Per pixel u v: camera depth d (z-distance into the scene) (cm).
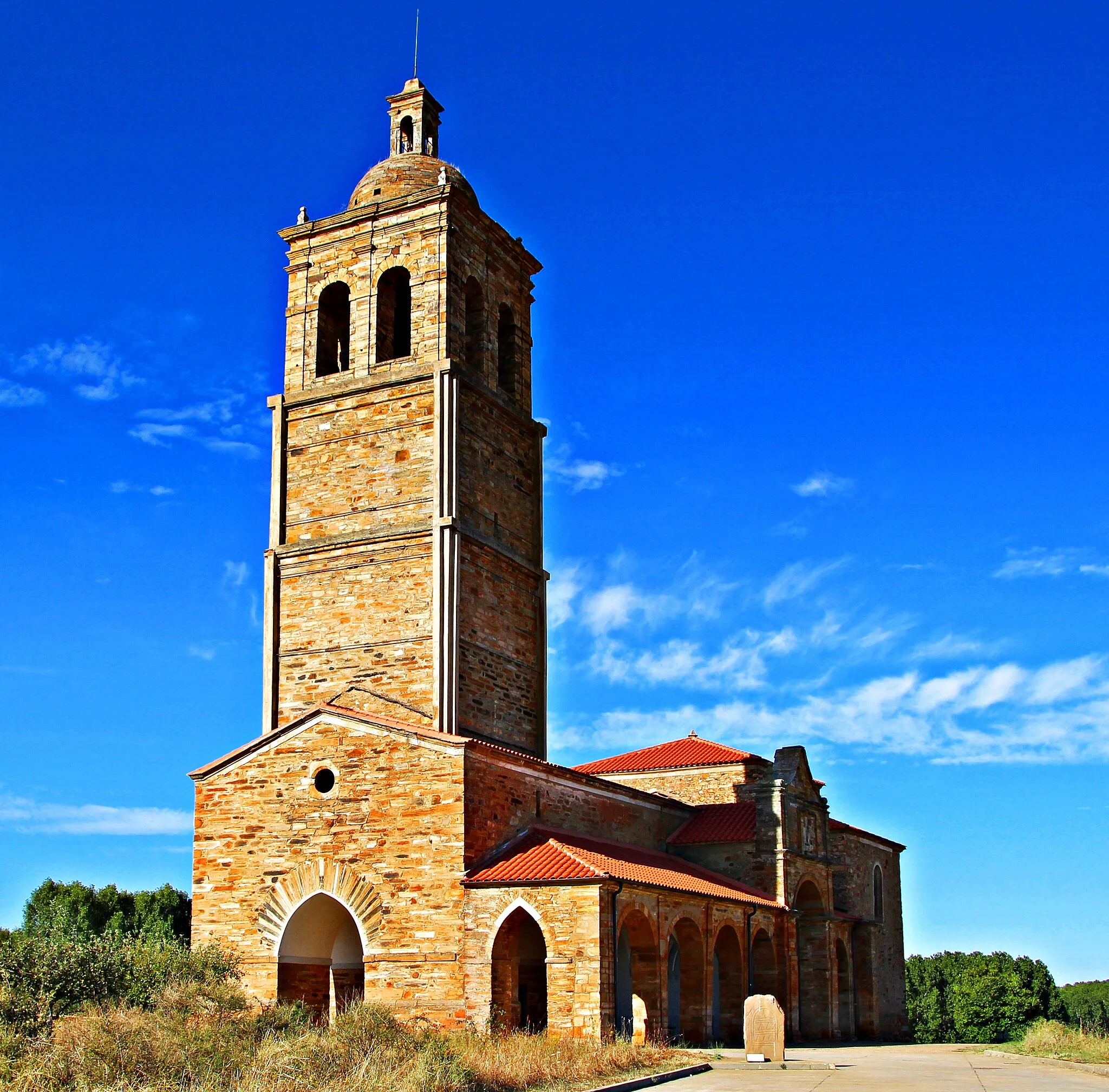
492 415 4791
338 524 4575
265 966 4041
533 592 4884
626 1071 2983
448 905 3828
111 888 7806
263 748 4225
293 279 4934
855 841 6606
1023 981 10606
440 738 3959
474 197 4994
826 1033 5450
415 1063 2477
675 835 5462
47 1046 2620
